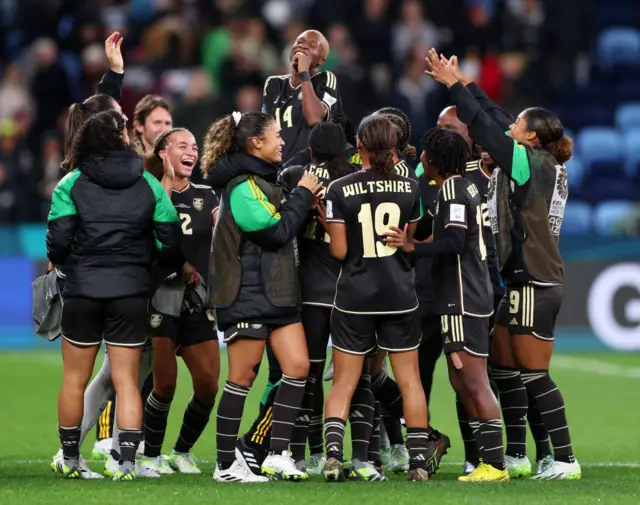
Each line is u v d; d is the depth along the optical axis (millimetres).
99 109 25234
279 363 23672
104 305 22859
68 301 22891
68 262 23000
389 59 70000
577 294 56281
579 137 71438
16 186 60188
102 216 22719
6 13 75000
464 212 23047
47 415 36281
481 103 24578
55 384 43906
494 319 25953
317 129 23875
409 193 22875
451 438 32844
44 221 59969
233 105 60250
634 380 46031
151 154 26406
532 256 23812
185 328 25516
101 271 22766
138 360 23312
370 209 22641
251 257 22828
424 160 23906
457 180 23406
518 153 23594
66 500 20172
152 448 25609
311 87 26094
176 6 69875
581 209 65812
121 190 22922
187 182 26422
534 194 23766
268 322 22797
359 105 63344
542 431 25719
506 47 70750
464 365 23422
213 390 25875
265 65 67000
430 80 65562
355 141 27078
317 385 25031
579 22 72750
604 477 24500
